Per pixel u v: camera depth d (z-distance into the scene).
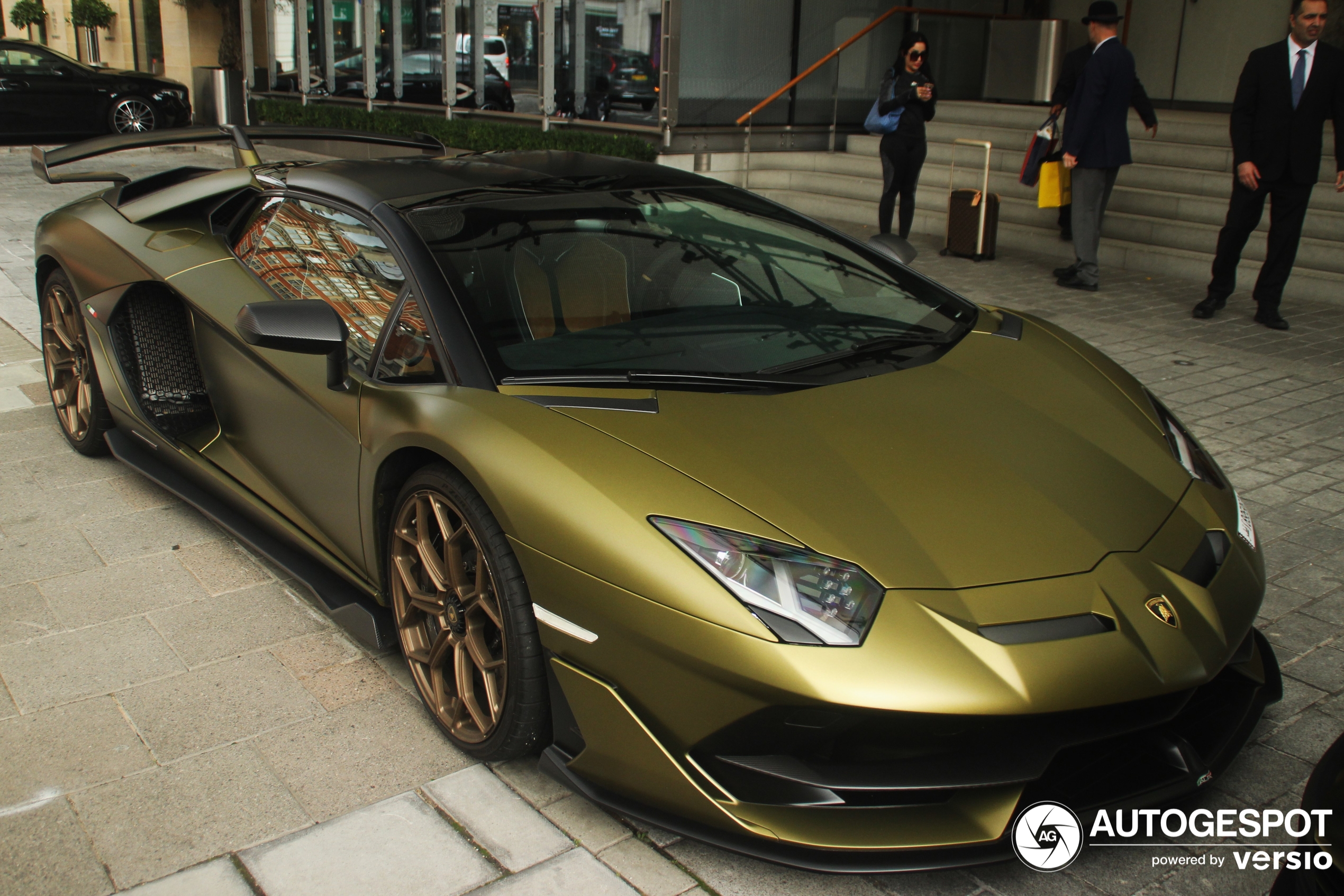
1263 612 3.16
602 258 2.77
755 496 2.04
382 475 2.54
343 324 2.48
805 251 3.11
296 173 3.25
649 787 2.03
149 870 2.04
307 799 2.25
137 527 3.58
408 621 2.59
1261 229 8.20
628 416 2.25
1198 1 11.28
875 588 1.91
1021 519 2.11
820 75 11.73
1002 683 1.83
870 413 2.38
